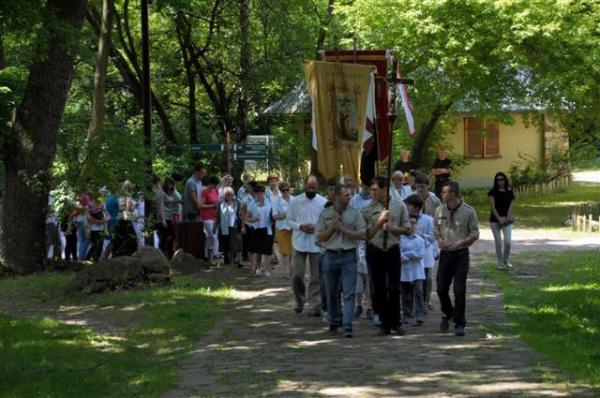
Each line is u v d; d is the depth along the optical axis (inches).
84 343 537.6
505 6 1248.2
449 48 1270.9
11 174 888.3
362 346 511.5
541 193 1781.5
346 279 545.3
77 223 935.0
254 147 1065.5
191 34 1398.9
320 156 645.9
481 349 496.4
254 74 1355.8
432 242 614.9
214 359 482.6
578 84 1306.6
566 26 1283.2
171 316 628.1
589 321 585.6
